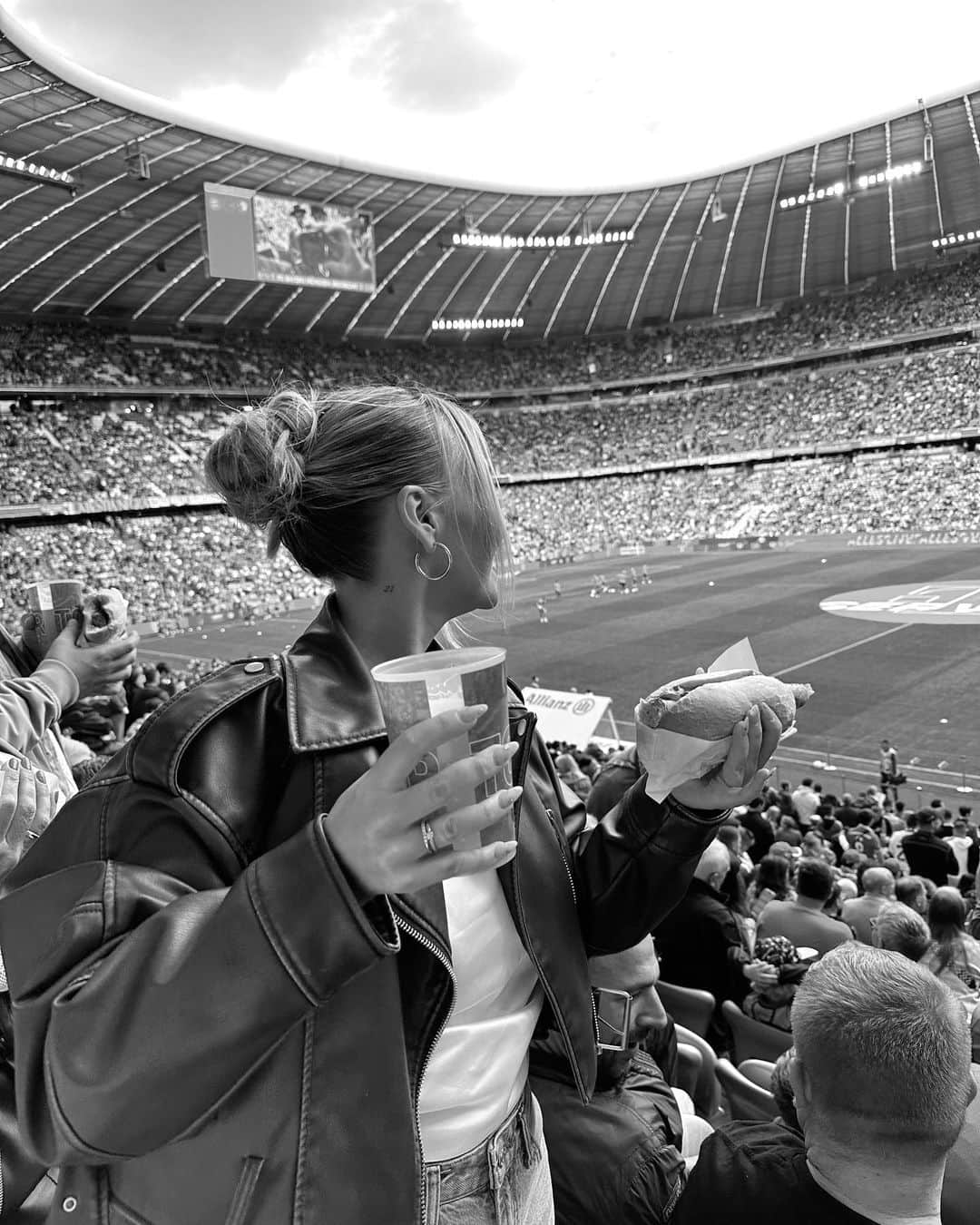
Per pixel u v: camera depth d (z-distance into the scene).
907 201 54.25
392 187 47.00
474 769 0.96
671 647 31.88
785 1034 4.50
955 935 5.86
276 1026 0.98
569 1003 1.61
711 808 1.57
